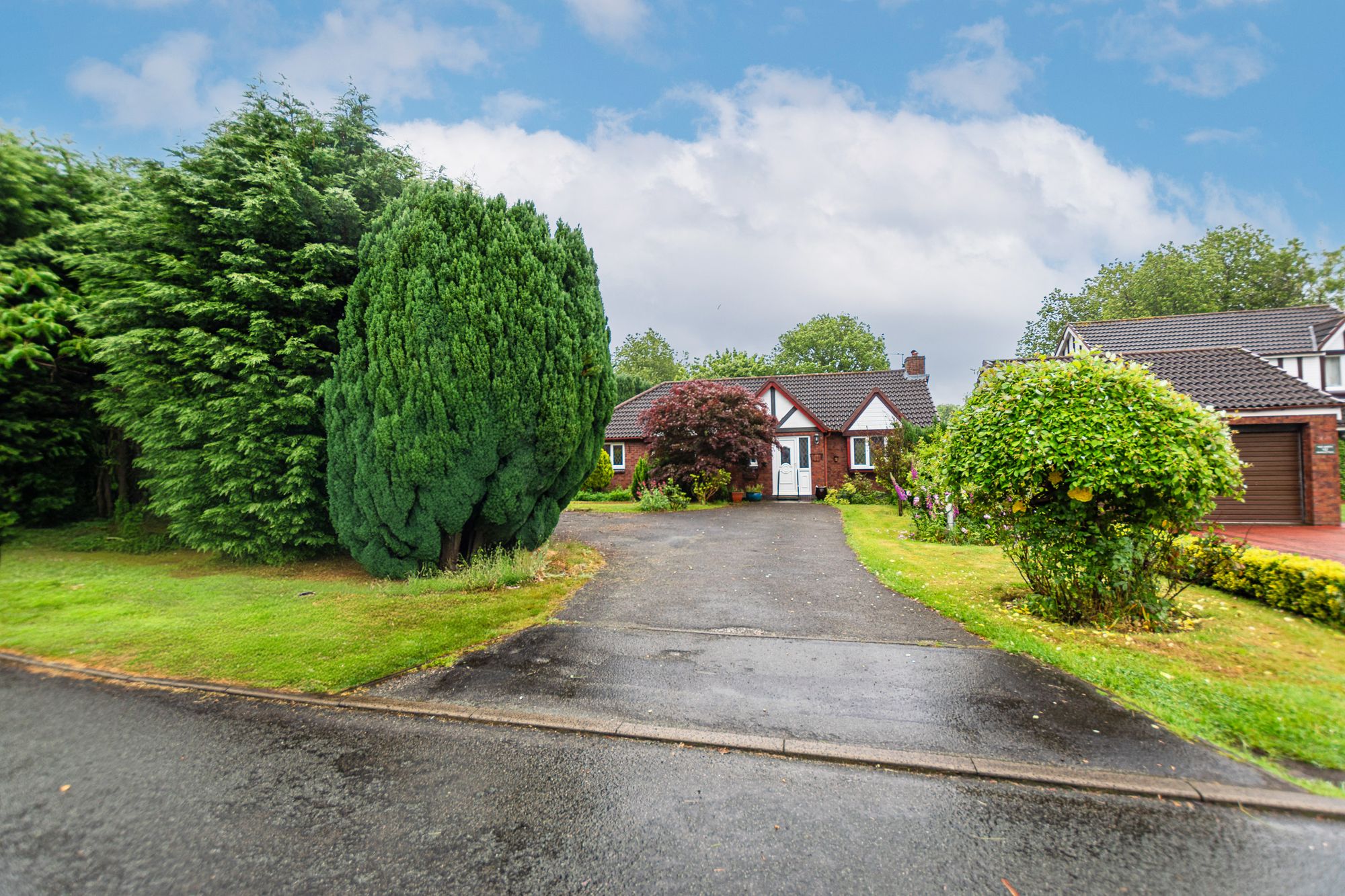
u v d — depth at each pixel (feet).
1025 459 19.74
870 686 15.75
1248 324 75.05
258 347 27.73
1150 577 20.57
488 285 25.99
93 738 13.33
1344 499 61.57
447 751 12.79
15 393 35.58
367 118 32.78
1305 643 18.30
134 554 33.88
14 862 9.05
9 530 37.09
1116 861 9.07
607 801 10.85
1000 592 24.91
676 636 20.22
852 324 168.86
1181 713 13.71
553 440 27.68
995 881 8.63
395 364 25.08
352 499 27.07
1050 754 12.17
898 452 65.77
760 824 10.09
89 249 35.86
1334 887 8.48
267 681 16.35
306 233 28.81
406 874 8.87
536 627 21.27
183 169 27.78
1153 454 18.40
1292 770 11.53
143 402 28.48
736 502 72.90
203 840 9.67
